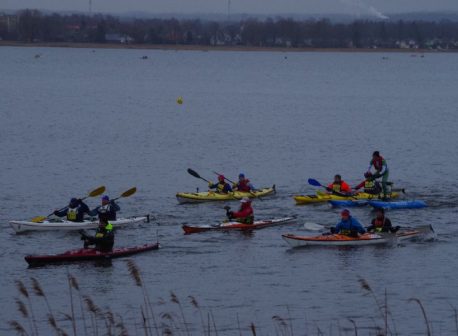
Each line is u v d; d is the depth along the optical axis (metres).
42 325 33.78
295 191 62.41
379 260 42.44
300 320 34.38
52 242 46.00
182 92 173.00
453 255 43.41
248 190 59.38
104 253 42.41
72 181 65.81
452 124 111.38
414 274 40.19
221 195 58.09
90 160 76.50
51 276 39.78
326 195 57.62
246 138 94.00
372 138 95.00
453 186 64.56
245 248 44.75
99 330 33.16
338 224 45.78
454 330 33.22
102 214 43.06
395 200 58.19
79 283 38.69
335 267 41.28
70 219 48.84
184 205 56.75
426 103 149.25
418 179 68.12
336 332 33.16
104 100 149.00
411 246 45.12
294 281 39.19
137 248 43.66
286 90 183.75
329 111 131.62
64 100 147.75
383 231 45.88
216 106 139.00
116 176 68.38
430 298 36.88
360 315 34.97
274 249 44.56
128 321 33.97
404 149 85.81
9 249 44.56
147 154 80.81
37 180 65.94
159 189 63.06
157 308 35.53
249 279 39.47
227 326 33.69
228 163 76.00
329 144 89.44
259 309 35.66
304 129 104.19
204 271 40.69
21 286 28.72
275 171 72.12
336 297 37.06
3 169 70.88
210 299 36.75
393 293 37.53
